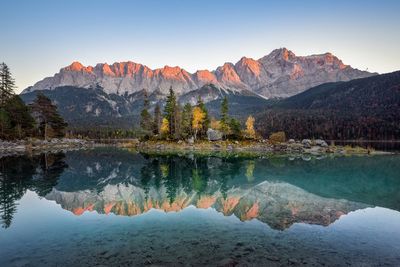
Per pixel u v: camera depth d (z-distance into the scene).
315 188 31.53
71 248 14.53
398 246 14.56
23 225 18.73
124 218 20.34
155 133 114.75
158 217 20.45
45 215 21.31
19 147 85.75
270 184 34.31
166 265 12.38
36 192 29.94
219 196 27.95
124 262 12.75
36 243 15.34
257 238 15.70
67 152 84.38
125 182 36.81
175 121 102.94
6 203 25.20
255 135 114.31
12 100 98.19
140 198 27.39
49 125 111.12
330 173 43.00
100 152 85.75
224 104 102.62
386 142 158.38
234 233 16.59
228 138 102.75
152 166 53.06
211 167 50.97
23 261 13.06
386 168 48.56
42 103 107.19
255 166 51.78
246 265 12.27
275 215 20.70
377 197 26.84
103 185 34.56
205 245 14.69
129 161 61.31
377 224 18.33
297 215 20.66
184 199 26.80
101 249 14.34
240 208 22.97
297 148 87.31
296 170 46.47
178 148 93.06
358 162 57.81
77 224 18.88
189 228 17.70
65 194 29.16
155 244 14.91
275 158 66.12
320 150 84.31
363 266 12.31
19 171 44.69
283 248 14.23
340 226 17.91
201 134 106.44
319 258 13.02
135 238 15.90
